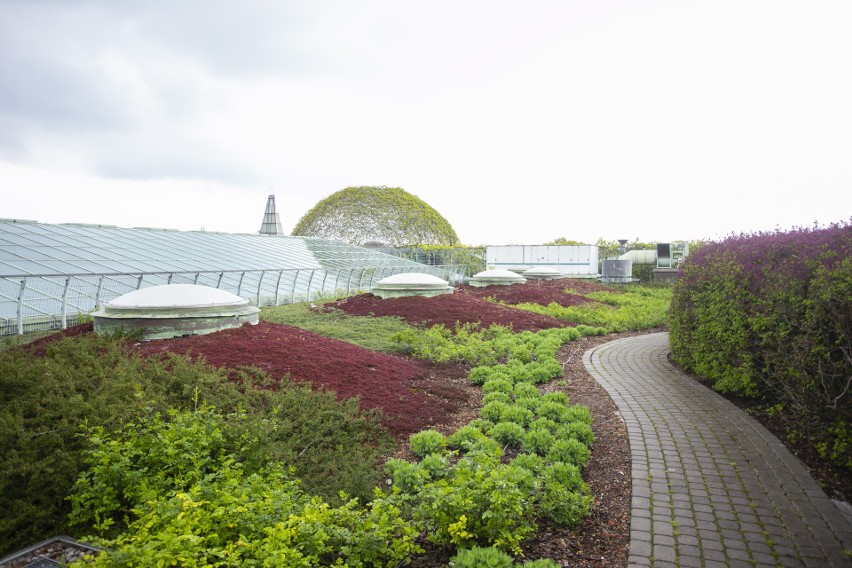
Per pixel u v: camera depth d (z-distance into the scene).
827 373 6.12
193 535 3.68
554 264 38.75
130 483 4.86
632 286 30.27
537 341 13.73
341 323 15.62
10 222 21.08
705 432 7.29
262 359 8.81
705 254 10.62
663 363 11.91
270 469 5.59
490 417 7.87
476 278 27.50
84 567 3.50
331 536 4.29
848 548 4.53
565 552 4.61
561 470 5.66
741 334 8.33
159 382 7.12
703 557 4.43
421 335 13.57
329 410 7.36
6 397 6.09
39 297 15.43
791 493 5.51
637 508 5.25
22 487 4.95
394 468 5.93
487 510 4.48
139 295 10.12
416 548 4.27
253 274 23.22
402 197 63.88
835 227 7.44
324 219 62.25
